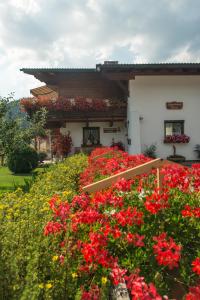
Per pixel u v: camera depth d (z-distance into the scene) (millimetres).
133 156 9008
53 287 3207
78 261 3574
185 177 4758
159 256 3186
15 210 5324
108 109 21484
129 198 4547
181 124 20859
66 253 3604
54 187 7770
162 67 19609
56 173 9242
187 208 3977
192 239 3965
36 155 18312
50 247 3686
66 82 23672
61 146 21812
